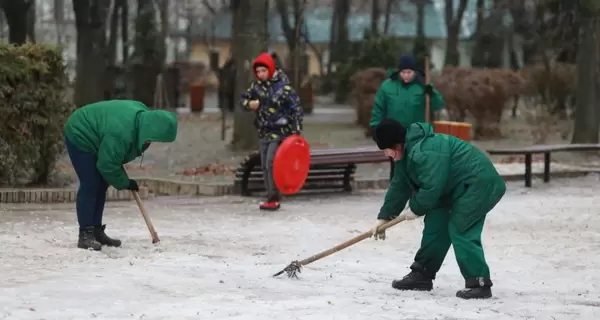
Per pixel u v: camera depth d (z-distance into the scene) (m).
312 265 10.09
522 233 12.74
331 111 45.84
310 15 95.38
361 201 15.91
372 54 45.03
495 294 8.69
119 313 7.39
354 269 9.92
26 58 15.06
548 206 15.33
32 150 15.36
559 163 21.83
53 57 15.39
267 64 14.50
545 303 8.27
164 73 43.75
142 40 42.25
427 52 47.75
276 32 84.25
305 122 36.66
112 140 10.35
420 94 14.84
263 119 14.55
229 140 27.39
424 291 8.76
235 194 16.41
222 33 92.12
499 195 8.36
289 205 15.26
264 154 14.64
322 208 14.94
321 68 69.06
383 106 15.02
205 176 18.62
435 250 8.70
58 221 12.77
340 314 7.50
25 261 9.78
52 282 8.64
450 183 8.33
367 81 31.23
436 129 18.86
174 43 80.56
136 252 10.59
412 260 10.57
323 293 8.55
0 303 7.66
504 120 32.41
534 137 28.19
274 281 9.07
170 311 7.49
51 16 84.69
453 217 8.41
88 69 35.19
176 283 8.77
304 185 16.86
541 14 38.41
